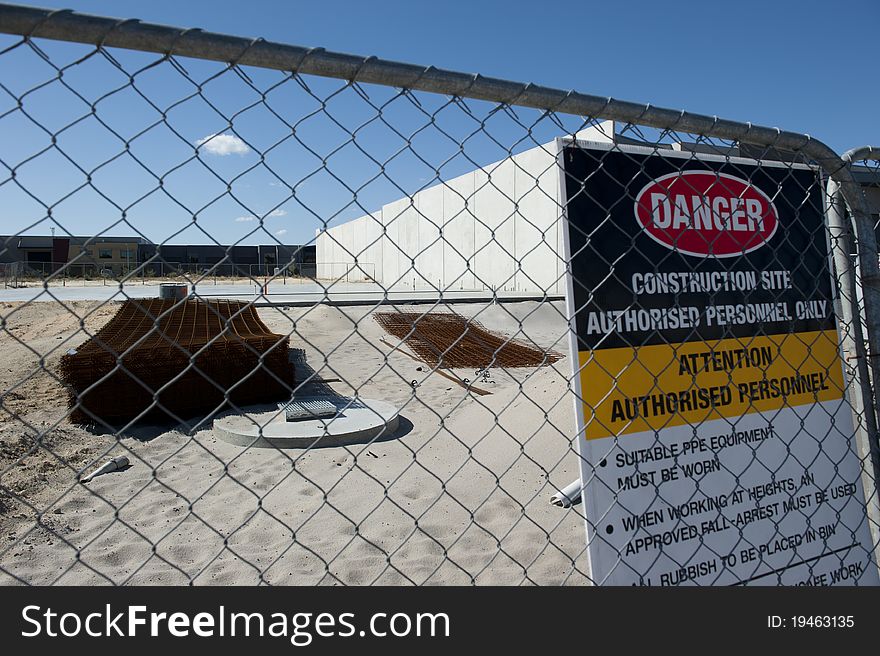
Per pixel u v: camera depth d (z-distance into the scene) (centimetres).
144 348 780
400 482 505
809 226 244
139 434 699
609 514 195
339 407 755
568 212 195
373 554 379
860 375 251
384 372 1090
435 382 1004
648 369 204
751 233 229
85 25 134
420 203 3162
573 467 490
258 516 446
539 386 688
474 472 515
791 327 235
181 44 143
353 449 605
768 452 227
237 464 571
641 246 206
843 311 255
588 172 199
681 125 209
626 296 202
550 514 427
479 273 2656
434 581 342
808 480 235
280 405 820
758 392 225
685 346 211
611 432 197
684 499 207
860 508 247
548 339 1543
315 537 408
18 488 503
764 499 224
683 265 213
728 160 225
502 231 2508
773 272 233
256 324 1055
